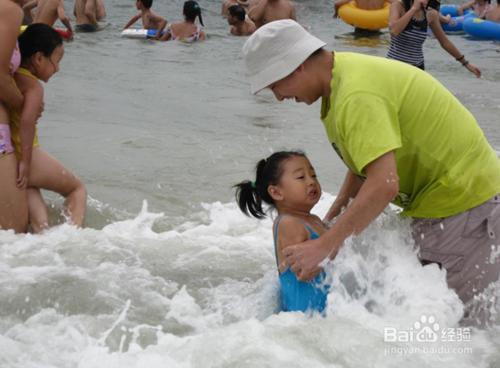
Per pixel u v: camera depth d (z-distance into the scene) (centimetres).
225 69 1131
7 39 457
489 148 344
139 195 573
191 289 396
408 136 323
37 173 504
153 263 428
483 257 335
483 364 302
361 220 308
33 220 498
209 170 633
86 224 518
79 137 721
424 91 323
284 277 351
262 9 1440
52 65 497
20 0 474
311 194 362
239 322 334
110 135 732
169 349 311
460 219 336
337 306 337
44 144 693
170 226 514
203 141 719
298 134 750
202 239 471
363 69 315
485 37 1515
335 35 1548
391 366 291
